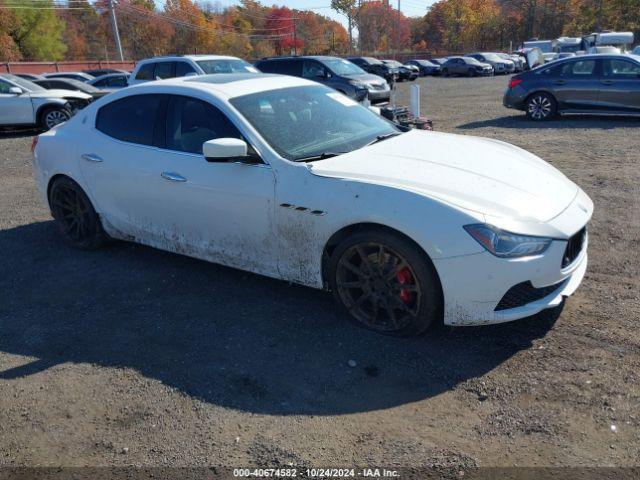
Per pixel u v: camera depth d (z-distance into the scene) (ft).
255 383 10.21
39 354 11.68
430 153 12.60
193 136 13.73
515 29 263.08
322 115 14.29
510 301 10.34
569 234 10.49
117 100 15.65
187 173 13.48
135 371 10.82
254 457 8.45
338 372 10.41
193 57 42.80
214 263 14.52
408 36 338.75
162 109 14.47
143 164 14.40
